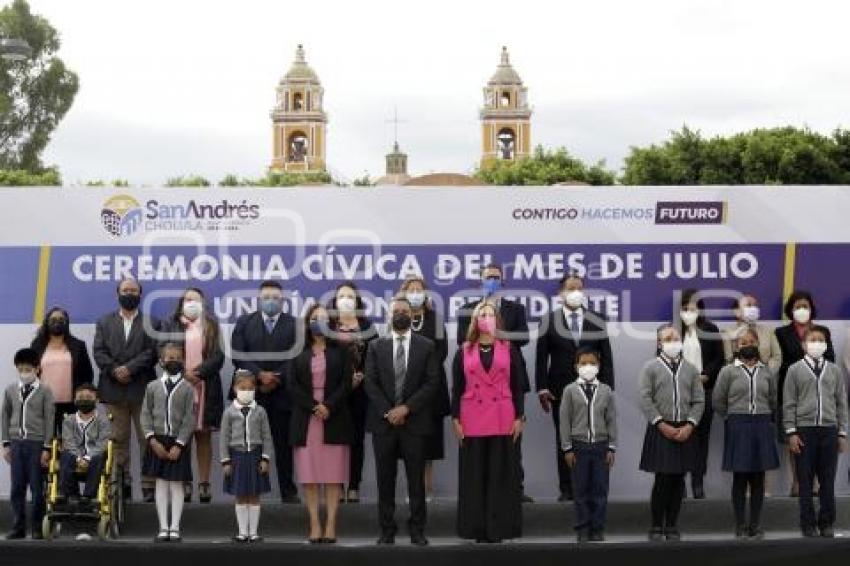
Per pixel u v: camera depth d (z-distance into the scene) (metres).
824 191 12.91
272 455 12.53
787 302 12.53
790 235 12.89
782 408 12.08
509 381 11.54
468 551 10.26
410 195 12.86
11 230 12.77
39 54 68.00
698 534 12.25
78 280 12.80
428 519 12.27
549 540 11.95
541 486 12.78
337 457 11.62
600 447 11.62
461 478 11.51
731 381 11.70
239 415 11.62
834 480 11.66
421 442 11.40
